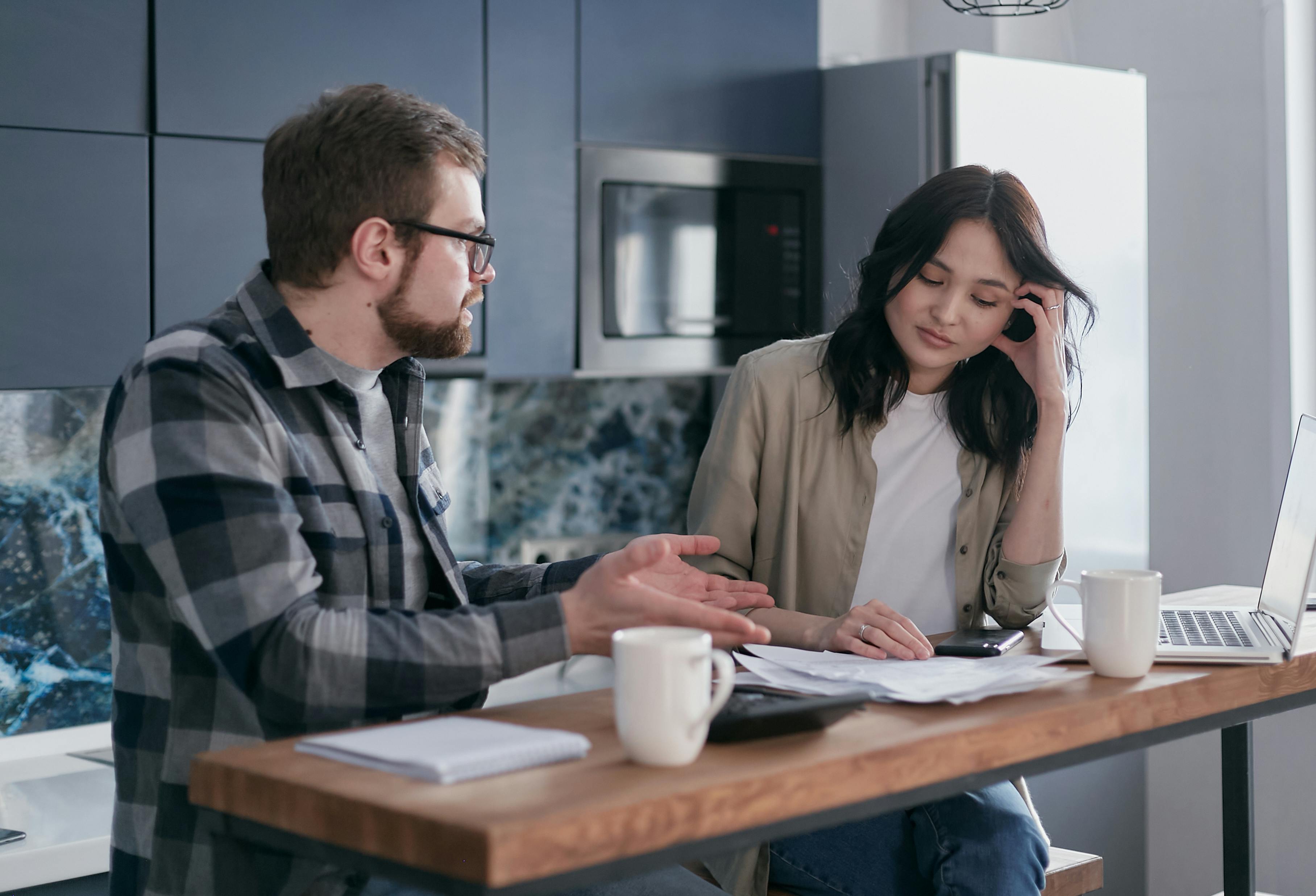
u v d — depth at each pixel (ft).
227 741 3.99
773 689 3.86
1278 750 8.91
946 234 5.44
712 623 3.70
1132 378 9.37
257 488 3.74
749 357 6.29
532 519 10.23
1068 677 4.09
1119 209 9.29
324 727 3.98
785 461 6.01
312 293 4.36
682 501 10.96
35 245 6.61
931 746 3.31
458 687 3.65
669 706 3.04
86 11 6.70
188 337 4.03
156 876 4.04
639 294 8.84
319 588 4.17
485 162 4.63
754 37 9.16
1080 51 10.43
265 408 4.00
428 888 2.71
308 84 7.41
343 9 7.50
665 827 2.82
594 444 10.50
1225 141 9.39
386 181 4.26
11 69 6.48
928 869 4.93
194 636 4.01
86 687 8.19
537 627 3.72
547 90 8.30
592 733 3.48
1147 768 9.97
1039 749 3.57
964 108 8.59
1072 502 9.21
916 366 5.97
